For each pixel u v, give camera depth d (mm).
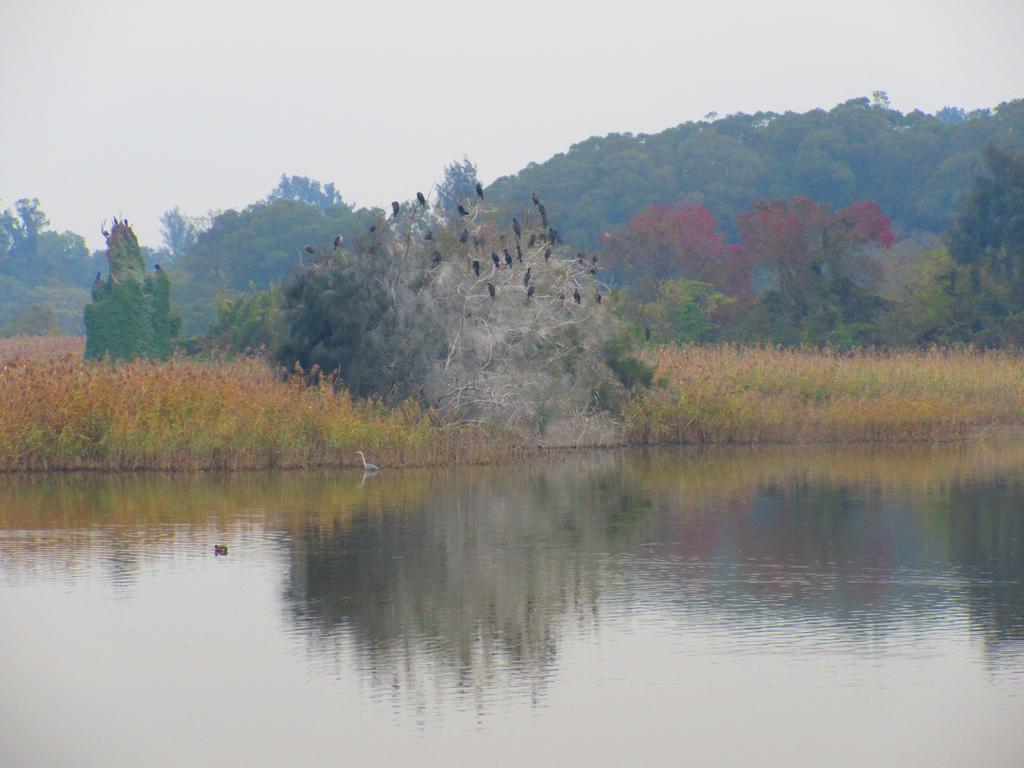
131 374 65062
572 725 24641
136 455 61312
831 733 24203
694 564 39219
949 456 71812
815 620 32188
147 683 27203
